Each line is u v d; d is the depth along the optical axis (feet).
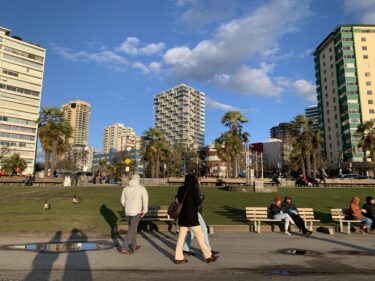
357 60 289.74
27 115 358.84
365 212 38.78
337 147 299.38
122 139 526.57
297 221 36.60
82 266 20.68
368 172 253.44
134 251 25.80
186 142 571.28
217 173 386.73
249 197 68.59
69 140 145.89
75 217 42.04
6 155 301.02
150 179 119.75
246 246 28.63
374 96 284.82
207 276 18.57
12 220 39.81
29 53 363.15
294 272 19.63
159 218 37.50
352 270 20.20
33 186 102.68
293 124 168.45
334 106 305.73
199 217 25.08
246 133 161.89
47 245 28.07
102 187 97.35
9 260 22.18
